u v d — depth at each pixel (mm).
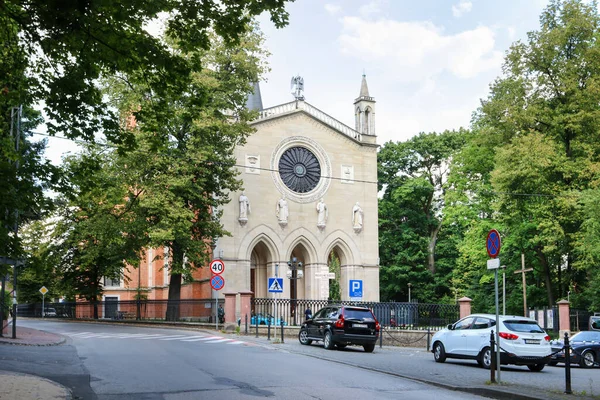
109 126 13102
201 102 13445
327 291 47312
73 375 14727
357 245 57094
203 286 53250
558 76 39969
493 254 15336
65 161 37969
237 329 33500
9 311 26141
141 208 40156
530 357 19703
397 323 35625
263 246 54938
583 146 38344
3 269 12430
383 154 67938
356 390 13430
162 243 40719
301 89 57844
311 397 12281
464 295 58938
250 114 43875
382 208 67188
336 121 58719
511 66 41969
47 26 10828
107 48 11648
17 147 19938
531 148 38156
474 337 20500
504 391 13227
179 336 30156
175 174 40375
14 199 11758
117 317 50031
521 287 48375
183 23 11766
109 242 40938
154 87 12680
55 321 49781
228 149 46625
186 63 12086
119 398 11805
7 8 10727
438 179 66938
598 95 37844
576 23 39219
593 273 40875
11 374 13938
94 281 54938
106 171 38594
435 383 14906
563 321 36531
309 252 55312
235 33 11820
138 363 17562
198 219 43906
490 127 43344
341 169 57625
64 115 12820
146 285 68250
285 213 54000
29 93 12578
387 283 67125
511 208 40719
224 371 16078
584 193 35750
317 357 21094
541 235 39656
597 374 20344
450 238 66062
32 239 49375
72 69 11977
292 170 55656
